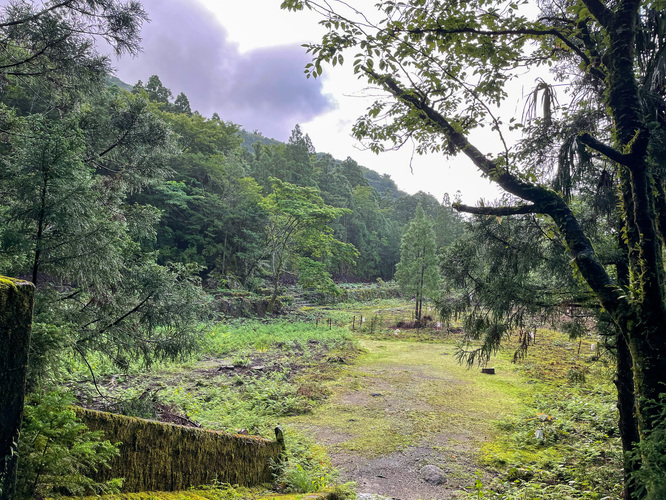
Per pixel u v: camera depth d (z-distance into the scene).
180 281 5.22
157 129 5.26
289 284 37.56
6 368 1.31
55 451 1.62
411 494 4.97
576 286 4.36
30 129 4.00
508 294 4.52
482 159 3.80
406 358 13.92
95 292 4.44
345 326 21.75
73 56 4.33
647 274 2.71
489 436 7.01
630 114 2.96
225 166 33.25
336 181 61.06
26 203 3.42
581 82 4.16
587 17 3.51
